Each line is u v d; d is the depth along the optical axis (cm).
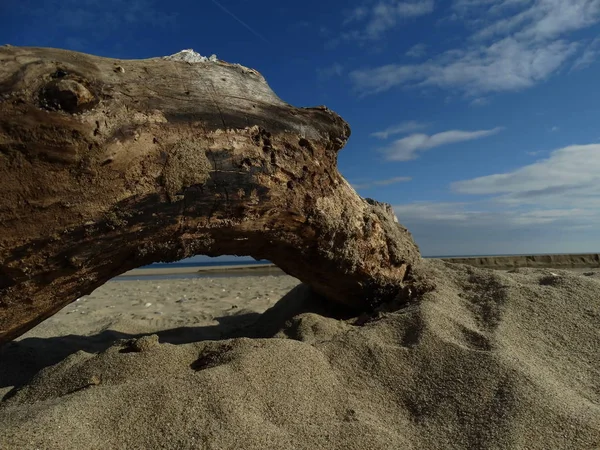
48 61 170
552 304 277
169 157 193
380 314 285
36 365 298
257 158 221
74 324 458
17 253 166
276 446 157
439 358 218
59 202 167
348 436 168
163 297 705
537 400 183
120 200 181
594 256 1458
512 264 1388
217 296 696
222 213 216
